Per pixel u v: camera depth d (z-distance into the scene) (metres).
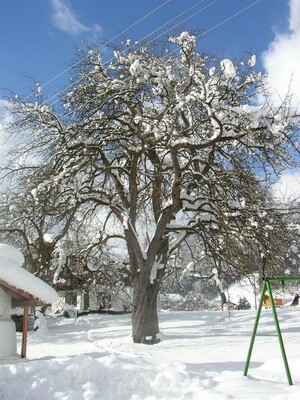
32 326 29.48
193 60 19.41
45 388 7.05
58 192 18.69
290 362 9.61
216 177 18.62
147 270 20.12
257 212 18.89
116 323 30.19
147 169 20.95
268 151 18.11
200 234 21.00
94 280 31.36
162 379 7.11
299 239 20.67
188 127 18.98
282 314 28.50
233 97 19.14
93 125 19.36
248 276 19.84
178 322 29.12
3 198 21.33
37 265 20.11
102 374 7.31
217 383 7.24
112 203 20.52
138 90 18.98
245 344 16.28
